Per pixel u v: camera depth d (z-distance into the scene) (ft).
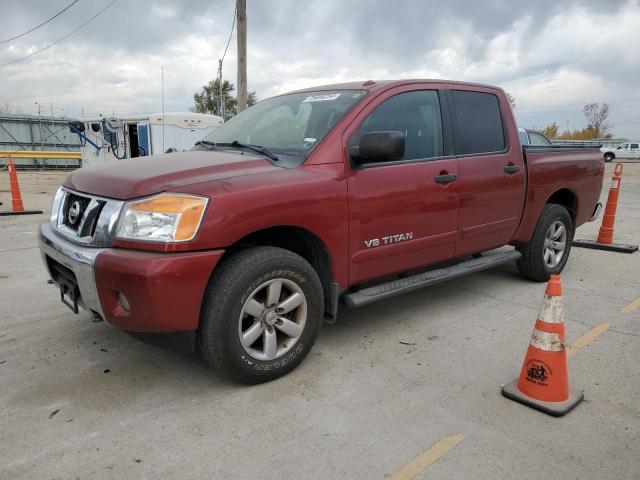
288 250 10.81
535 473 7.75
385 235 11.87
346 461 7.99
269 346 10.18
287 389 10.19
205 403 9.64
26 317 13.93
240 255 9.75
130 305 8.91
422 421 9.10
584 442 8.52
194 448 8.29
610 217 23.54
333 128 11.30
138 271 8.61
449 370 11.08
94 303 9.41
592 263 20.75
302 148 11.21
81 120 53.72
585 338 12.89
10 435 8.59
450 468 7.84
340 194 10.85
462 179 13.51
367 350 12.05
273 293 10.04
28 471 7.71
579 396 9.78
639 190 53.93
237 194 9.36
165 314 8.84
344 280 11.36
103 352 11.78
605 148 139.95
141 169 10.28
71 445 8.34
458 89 14.25
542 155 16.52
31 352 11.76
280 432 8.75
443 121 13.57
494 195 14.58
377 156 10.64
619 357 11.78
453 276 13.82
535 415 9.32
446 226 13.29
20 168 98.32
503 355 11.87
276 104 14.02
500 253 16.16
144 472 7.72
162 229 8.85
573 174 17.70
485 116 14.88
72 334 12.78
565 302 15.72
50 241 10.44
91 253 9.22
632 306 15.35
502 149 15.11
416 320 14.03
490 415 9.30
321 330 13.25
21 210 33.47
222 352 9.55
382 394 10.02
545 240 17.12
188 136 49.67
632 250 22.59
